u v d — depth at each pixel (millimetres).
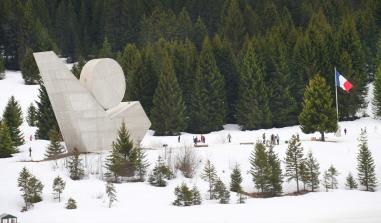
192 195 54781
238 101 105250
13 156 74375
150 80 106188
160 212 50719
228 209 52000
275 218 48344
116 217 48875
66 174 61312
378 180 63406
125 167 61125
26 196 52656
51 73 67688
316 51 109062
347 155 70062
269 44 113250
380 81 100312
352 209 51594
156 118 98938
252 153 68500
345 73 105000
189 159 64812
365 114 105438
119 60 119875
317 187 60906
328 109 80375
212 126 102125
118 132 67062
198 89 102312
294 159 60938
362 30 127688
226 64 111188
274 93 103812
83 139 68500
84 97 68438
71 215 49531
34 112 102000
